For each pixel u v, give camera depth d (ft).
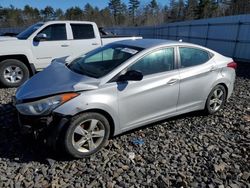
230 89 17.40
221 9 178.70
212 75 15.90
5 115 16.01
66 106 11.02
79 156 11.61
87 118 11.50
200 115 16.93
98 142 12.12
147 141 13.38
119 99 12.25
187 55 14.94
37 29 24.76
